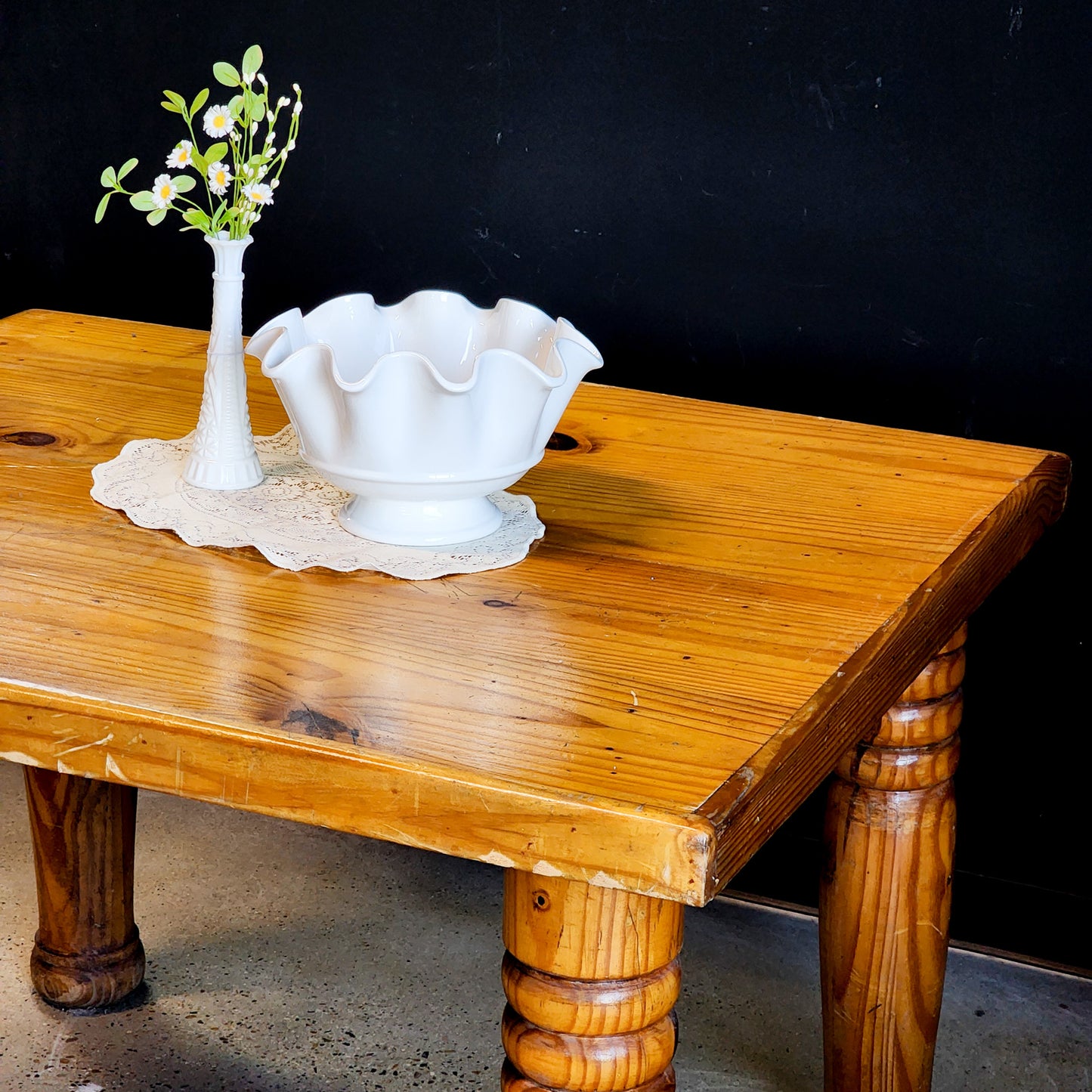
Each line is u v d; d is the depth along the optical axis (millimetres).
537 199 1913
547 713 965
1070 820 1871
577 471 1454
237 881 1997
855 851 1433
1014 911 1905
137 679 990
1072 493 1775
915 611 1148
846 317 1818
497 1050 1697
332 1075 1648
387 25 1912
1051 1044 1741
